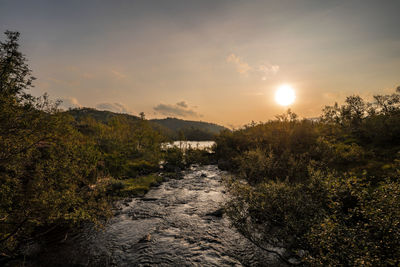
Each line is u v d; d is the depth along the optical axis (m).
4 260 7.71
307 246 6.85
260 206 9.12
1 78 6.48
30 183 7.48
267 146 22.91
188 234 9.82
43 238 9.31
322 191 8.61
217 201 14.45
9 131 6.63
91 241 9.27
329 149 17.38
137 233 9.98
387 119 18.83
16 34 6.73
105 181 14.80
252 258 7.83
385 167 12.73
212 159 35.47
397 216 5.00
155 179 20.75
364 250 4.76
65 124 8.09
